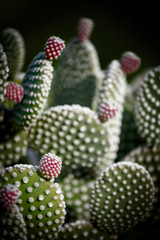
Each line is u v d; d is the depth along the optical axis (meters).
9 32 0.54
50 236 0.45
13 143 0.53
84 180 0.55
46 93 0.48
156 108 0.57
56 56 0.47
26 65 1.04
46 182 0.45
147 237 0.55
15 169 0.44
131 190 0.49
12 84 0.48
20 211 0.44
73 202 0.55
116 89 0.56
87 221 0.51
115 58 1.22
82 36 0.62
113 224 0.50
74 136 0.52
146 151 0.57
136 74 1.14
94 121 0.52
